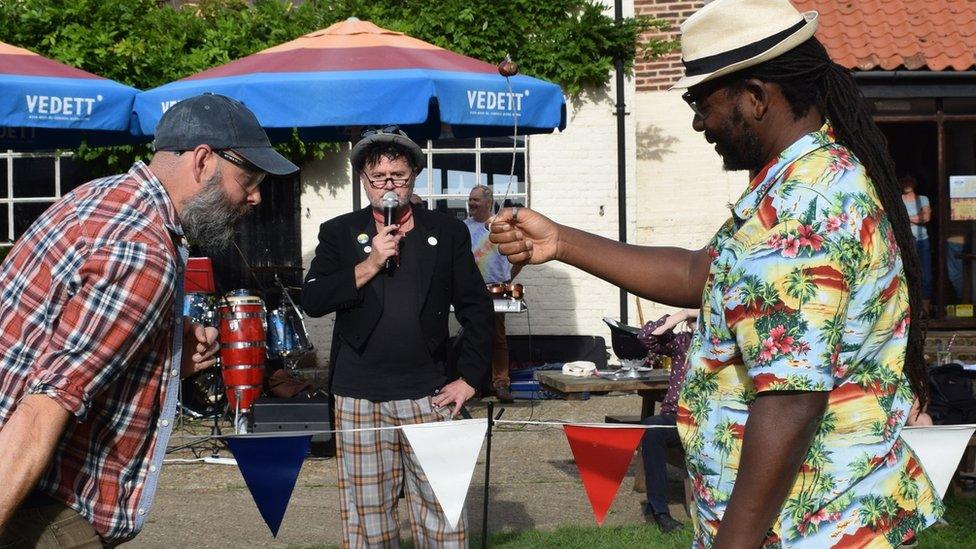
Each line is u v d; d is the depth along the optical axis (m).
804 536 2.23
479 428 3.98
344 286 4.24
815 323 2.12
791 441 2.13
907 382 2.39
